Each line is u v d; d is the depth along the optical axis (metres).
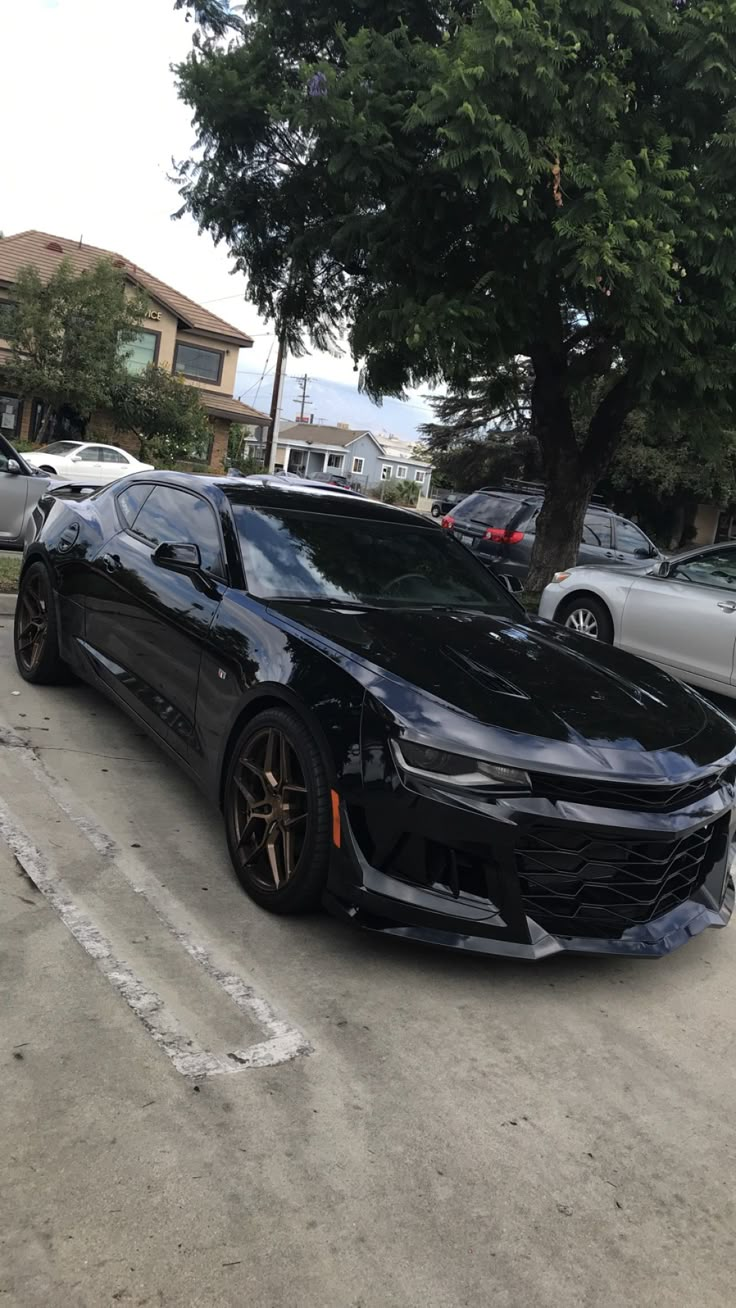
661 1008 3.12
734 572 7.49
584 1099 2.57
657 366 9.23
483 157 8.02
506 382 12.25
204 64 10.46
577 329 11.47
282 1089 2.43
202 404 30.84
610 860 3.02
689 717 3.55
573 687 3.45
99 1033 2.53
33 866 3.42
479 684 3.25
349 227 9.62
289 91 9.30
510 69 7.97
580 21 8.62
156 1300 1.77
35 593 5.70
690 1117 2.56
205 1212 1.99
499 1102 2.50
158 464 29.30
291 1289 1.84
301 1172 2.15
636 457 31.83
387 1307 1.83
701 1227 2.16
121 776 4.42
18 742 4.63
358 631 3.54
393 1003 2.90
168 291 32.56
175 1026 2.62
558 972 3.26
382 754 2.97
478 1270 1.95
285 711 3.32
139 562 4.57
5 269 28.05
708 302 9.20
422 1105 2.45
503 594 4.70
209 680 3.77
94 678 4.87
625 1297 1.94
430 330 8.91
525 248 9.12
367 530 4.60
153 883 3.43
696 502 35.12
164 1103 2.30
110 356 25.48
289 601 3.82
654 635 7.89
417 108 8.28
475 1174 2.23
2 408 28.16
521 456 38.00
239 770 3.49
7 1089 2.27
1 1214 1.91
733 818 3.50
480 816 2.87
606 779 2.94
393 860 2.98
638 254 8.22
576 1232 2.10
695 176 9.06
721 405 9.66
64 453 22.02
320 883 3.14
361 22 10.32
